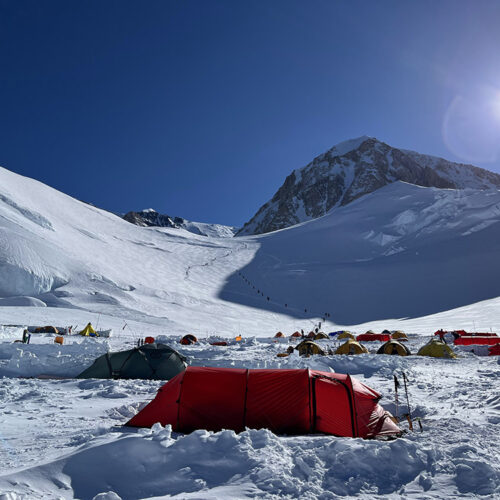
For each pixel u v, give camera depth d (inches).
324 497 154.3
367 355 749.3
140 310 2625.5
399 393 438.6
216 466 177.0
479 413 319.6
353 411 275.9
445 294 3125.0
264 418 279.0
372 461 185.5
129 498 157.2
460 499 153.8
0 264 2576.3
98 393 430.9
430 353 924.6
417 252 4212.6
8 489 150.8
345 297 3425.2
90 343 840.3
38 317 2081.7
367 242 4938.5
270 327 2696.9
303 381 288.7
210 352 903.7
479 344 1212.5
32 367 596.4
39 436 261.6
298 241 5280.5
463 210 5108.3
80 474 168.9
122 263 3720.5
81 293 2696.9
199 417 280.4
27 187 4699.8
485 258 3654.0
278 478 164.4
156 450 184.9
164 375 561.3
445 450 201.9
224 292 3582.7
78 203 5565.9
